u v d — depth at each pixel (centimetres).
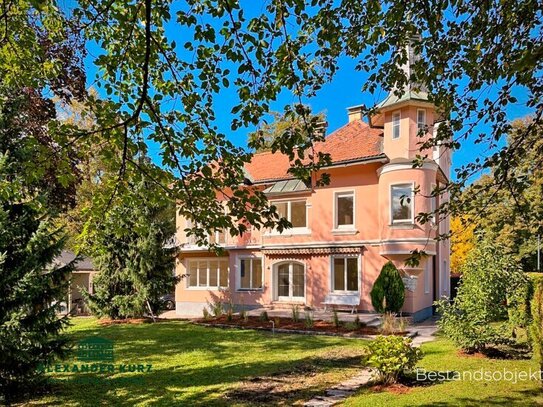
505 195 760
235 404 870
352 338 1678
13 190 714
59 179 634
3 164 896
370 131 2736
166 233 2384
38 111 1224
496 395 830
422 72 701
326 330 1817
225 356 1366
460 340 1198
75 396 944
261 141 617
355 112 3014
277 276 2745
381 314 2069
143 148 660
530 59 353
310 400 884
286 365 1220
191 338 1717
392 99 2300
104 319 2395
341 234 2475
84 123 2272
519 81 564
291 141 586
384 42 684
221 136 648
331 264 2494
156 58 625
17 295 898
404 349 974
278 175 2869
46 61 775
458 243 3628
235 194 661
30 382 955
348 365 1210
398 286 2045
